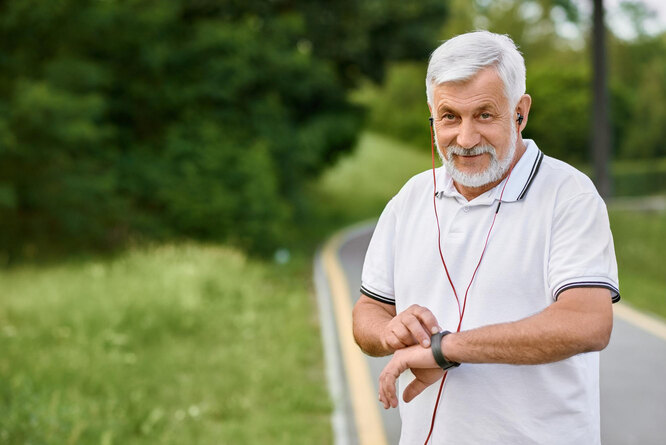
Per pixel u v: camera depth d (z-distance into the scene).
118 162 15.76
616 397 5.70
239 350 7.31
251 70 17.22
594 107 15.43
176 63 16.73
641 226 14.27
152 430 5.05
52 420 4.61
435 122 1.93
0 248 14.53
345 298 10.62
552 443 1.87
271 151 17.92
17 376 5.50
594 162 15.56
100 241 15.31
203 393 5.95
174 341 7.68
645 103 50.19
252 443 4.93
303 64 17.91
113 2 15.30
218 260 12.11
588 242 1.80
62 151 14.19
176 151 15.80
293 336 8.09
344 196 34.34
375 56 23.53
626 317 8.54
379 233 2.20
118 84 16.38
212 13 18.55
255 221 15.44
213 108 17.22
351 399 5.97
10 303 8.26
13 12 13.66
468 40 1.85
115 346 7.09
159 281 9.64
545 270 1.85
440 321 1.96
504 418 1.88
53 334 7.10
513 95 1.86
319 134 20.23
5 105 13.38
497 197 1.91
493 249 1.90
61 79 14.22
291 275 13.59
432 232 2.01
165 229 15.30
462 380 1.91
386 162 42.38
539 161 1.93
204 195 15.25
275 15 19.17
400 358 1.90
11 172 14.05
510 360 1.76
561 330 1.71
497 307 1.89
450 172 1.92
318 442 5.08
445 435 1.94
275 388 6.16
